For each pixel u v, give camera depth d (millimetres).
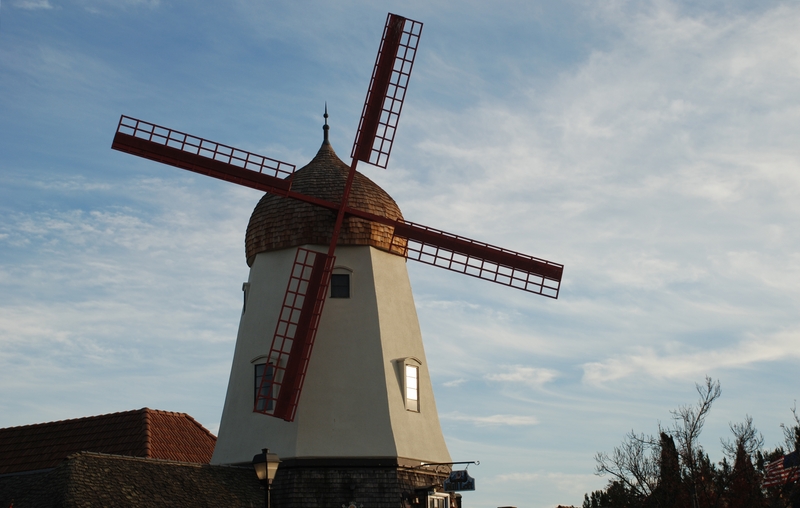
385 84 30703
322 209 30312
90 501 21422
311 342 28547
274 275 30578
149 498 22875
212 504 24297
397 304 30859
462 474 27125
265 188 29656
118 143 28453
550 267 31422
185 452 32688
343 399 28766
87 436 33562
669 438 39000
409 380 30188
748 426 38156
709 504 36969
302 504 27234
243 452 28938
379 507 27609
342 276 30266
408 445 28812
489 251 31328
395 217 31406
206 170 29188
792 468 34375
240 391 30031
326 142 33406
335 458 27906
